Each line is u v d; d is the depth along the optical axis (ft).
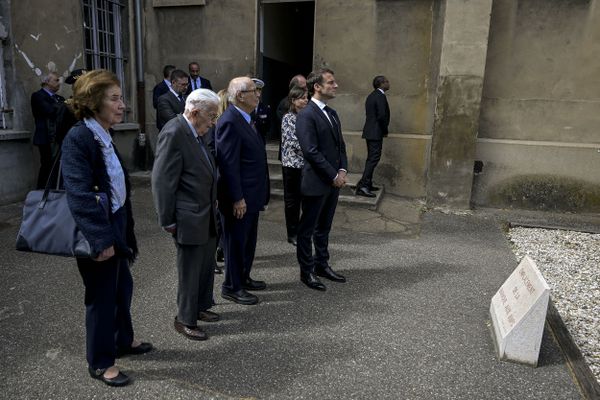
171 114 19.33
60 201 7.29
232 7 24.98
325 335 10.36
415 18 22.61
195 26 25.71
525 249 17.20
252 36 24.98
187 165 9.05
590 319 11.85
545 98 22.11
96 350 8.11
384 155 23.82
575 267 15.52
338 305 11.89
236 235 11.33
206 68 25.96
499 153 22.58
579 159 21.91
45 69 20.84
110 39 25.67
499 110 22.57
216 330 10.41
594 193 22.02
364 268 14.61
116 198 7.77
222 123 10.54
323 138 12.07
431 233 18.58
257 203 11.31
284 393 8.27
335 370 9.02
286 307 11.68
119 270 8.64
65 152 7.15
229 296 11.89
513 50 21.98
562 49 21.58
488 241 17.81
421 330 10.75
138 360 9.11
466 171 21.86
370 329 10.71
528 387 8.73
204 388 8.33
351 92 24.03
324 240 13.39
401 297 12.54
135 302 11.61
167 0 25.61
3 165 19.30
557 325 11.10
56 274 13.07
